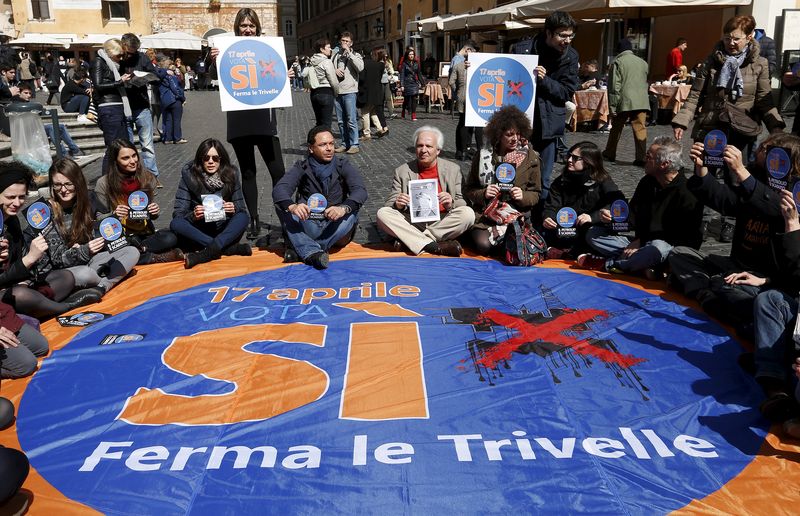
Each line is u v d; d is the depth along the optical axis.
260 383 3.71
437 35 33.00
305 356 4.03
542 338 4.27
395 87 21.03
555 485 2.85
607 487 2.84
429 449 3.09
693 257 5.07
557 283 5.32
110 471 2.97
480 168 6.18
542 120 6.80
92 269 5.07
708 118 7.40
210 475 2.93
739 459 3.06
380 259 5.97
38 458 3.09
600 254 5.73
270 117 6.62
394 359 3.97
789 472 2.97
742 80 7.18
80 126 14.29
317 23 65.94
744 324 4.28
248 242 6.75
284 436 3.21
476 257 6.06
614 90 10.18
